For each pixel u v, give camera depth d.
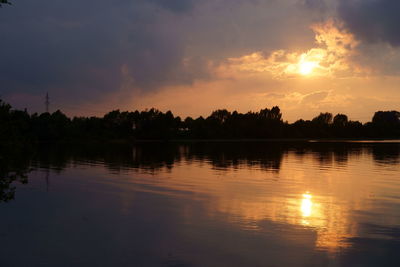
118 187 21.41
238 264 9.80
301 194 19.12
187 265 9.75
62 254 10.48
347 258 10.17
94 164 36.00
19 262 9.93
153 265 9.72
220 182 23.39
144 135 135.62
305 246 11.05
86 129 128.38
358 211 15.30
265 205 16.41
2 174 9.38
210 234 12.20
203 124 149.12
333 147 75.94
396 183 23.16
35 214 14.84
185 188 21.06
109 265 9.73
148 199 17.81
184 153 54.56
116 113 137.00
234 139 146.25
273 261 9.98
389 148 70.62
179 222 13.62
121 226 13.15
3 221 13.75
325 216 14.48
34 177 25.75
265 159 42.69
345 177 26.11
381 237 11.84
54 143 103.88
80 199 17.80
